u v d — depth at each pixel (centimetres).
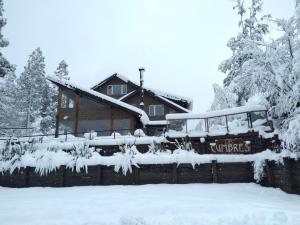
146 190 1262
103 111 2902
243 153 1633
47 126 4191
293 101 1485
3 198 1162
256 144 1608
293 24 1605
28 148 1800
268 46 1784
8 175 1619
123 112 2869
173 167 1459
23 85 4519
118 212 808
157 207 849
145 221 679
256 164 1372
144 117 2827
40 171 1568
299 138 1123
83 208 873
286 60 1686
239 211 776
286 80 1562
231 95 2748
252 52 1848
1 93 3884
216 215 742
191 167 1456
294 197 1073
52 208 882
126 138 1917
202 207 833
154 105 3409
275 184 1294
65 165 1552
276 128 1655
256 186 1312
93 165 1526
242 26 2808
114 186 1428
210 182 1425
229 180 1416
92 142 1930
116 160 1520
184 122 1872
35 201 1040
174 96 3456
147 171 1485
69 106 3016
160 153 1575
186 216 723
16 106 4212
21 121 4178
